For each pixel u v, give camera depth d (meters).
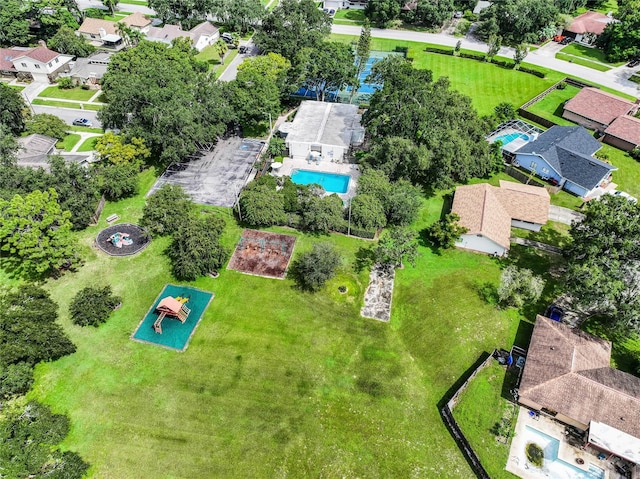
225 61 95.38
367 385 39.28
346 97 83.06
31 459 31.34
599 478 33.53
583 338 40.31
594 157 65.94
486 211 52.47
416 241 53.28
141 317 44.38
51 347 39.09
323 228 53.00
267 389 38.84
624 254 43.16
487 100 82.31
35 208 44.62
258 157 66.25
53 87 84.50
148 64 72.19
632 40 93.38
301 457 34.69
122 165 57.81
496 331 43.53
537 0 101.06
